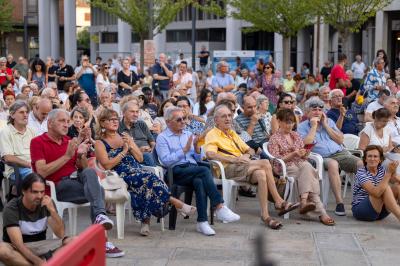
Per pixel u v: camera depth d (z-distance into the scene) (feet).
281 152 28.27
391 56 98.78
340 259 21.33
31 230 18.66
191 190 25.93
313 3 70.49
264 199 26.05
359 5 68.59
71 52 146.20
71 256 8.23
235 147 27.91
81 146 24.08
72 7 145.59
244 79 67.26
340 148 31.04
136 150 24.72
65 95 46.47
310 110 30.76
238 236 24.30
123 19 86.58
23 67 69.72
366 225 26.27
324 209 27.12
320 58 103.04
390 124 32.99
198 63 102.83
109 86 41.65
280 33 78.84
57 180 23.49
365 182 26.20
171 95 43.62
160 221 25.53
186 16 142.31
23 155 26.16
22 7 180.96
